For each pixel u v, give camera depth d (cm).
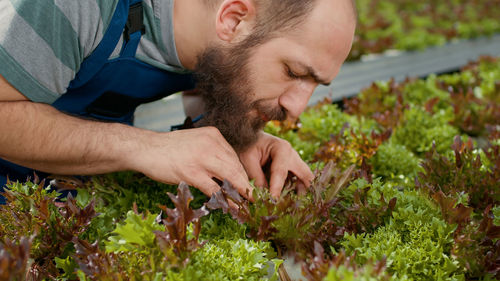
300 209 98
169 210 85
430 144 139
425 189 104
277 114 105
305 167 112
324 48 98
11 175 113
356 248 93
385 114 145
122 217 106
